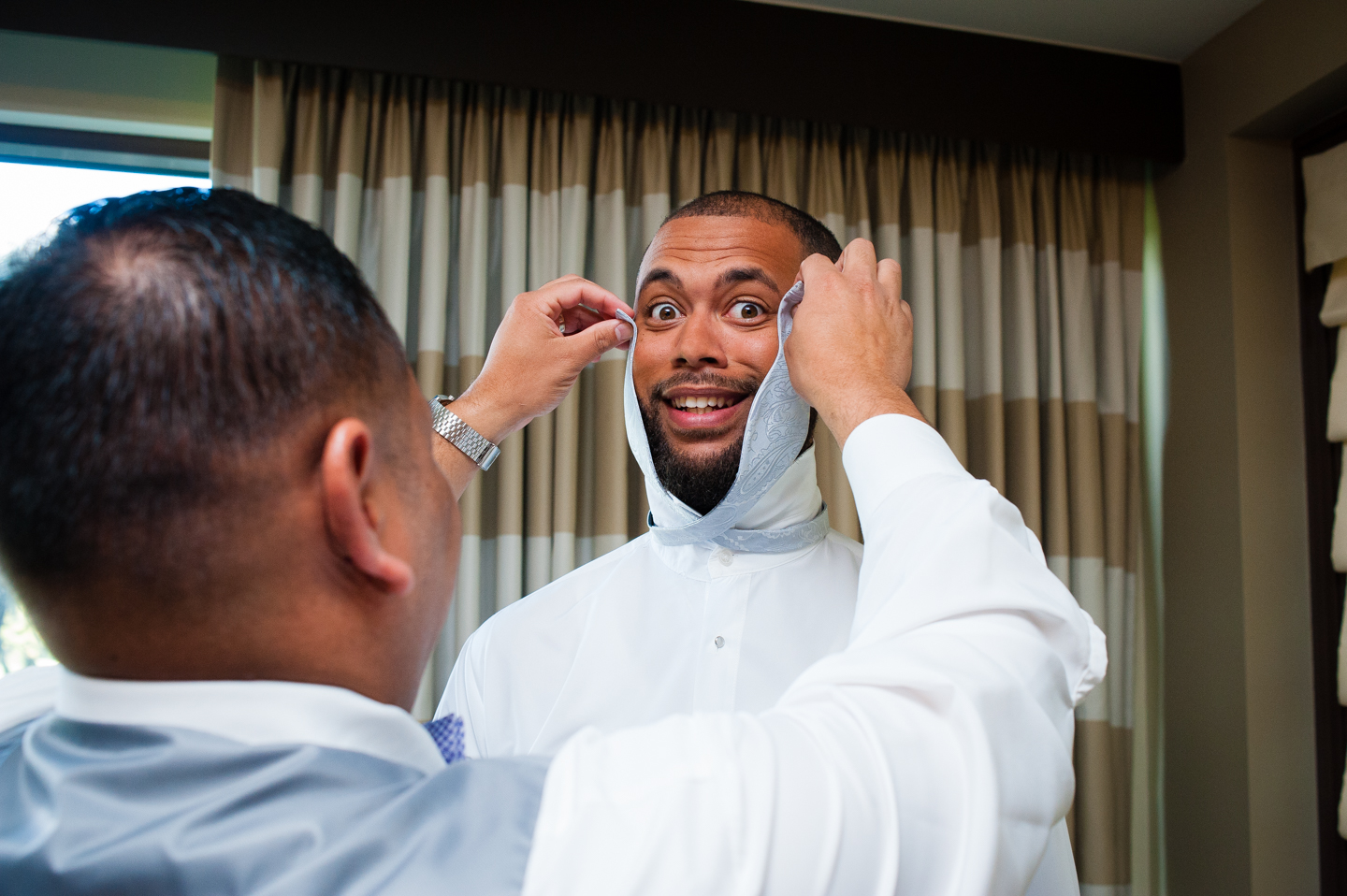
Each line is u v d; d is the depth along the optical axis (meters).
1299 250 2.05
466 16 1.86
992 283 2.13
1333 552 1.88
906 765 0.40
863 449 0.56
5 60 1.91
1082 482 2.10
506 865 0.35
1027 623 0.47
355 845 0.35
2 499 0.36
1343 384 1.89
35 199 2.00
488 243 1.96
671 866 0.35
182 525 0.36
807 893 0.36
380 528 0.42
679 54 1.95
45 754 0.38
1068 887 0.65
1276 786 1.90
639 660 0.88
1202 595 2.06
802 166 2.12
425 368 1.84
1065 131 2.13
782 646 0.87
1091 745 1.98
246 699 0.38
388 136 1.90
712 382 0.90
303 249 0.40
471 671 0.94
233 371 0.36
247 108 1.88
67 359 0.35
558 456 1.85
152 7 1.74
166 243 0.37
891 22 2.07
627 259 2.01
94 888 0.34
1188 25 2.08
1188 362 2.14
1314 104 1.91
